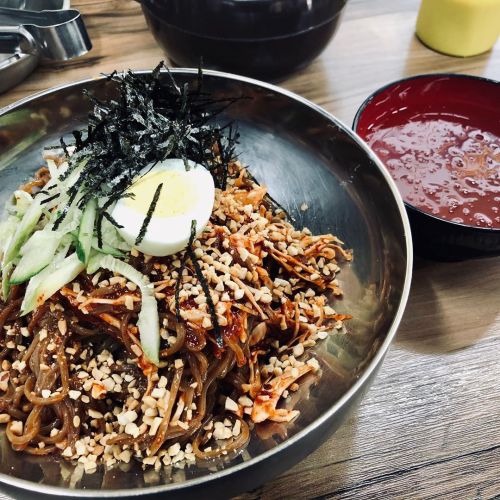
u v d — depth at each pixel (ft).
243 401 0.90
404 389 0.99
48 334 0.93
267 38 1.31
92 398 0.90
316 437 0.76
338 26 1.44
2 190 1.11
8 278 0.96
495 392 0.99
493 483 0.90
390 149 1.21
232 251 0.95
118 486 0.80
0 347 0.96
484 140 1.23
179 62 1.46
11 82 1.42
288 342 0.97
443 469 0.91
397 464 0.92
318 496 0.89
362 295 0.98
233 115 1.19
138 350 0.88
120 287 0.91
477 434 0.95
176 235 0.93
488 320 1.08
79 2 1.72
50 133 1.15
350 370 0.88
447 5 1.48
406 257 0.90
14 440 0.85
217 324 0.87
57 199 0.99
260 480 0.77
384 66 1.55
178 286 0.88
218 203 1.03
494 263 1.17
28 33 1.33
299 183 1.14
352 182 1.07
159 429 0.85
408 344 1.05
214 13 1.26
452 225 0.99
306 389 0.90
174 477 0.81
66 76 1.49
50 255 0.93
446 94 1.27
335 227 1.08
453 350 1.04
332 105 1.44
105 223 0.96
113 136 0.99
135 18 1.67
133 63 1.53
